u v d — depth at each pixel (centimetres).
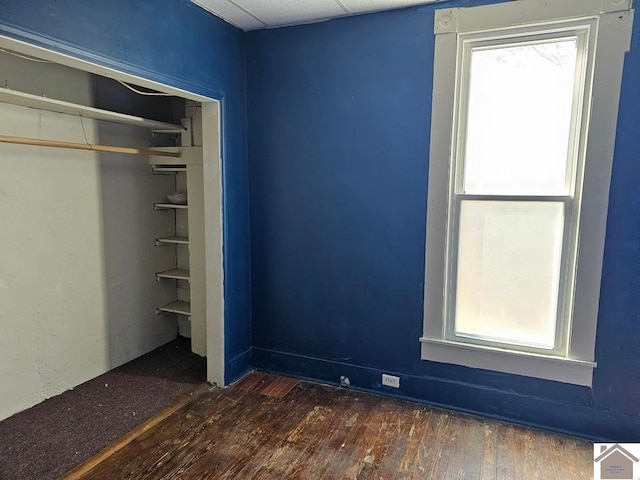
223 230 279
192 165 322
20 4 155
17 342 252
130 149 283
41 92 258
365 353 282
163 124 309
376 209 267
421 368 267
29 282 256
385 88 255
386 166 261
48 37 165
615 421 227
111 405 264
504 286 246
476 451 219
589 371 228
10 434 233
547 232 233
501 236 243
